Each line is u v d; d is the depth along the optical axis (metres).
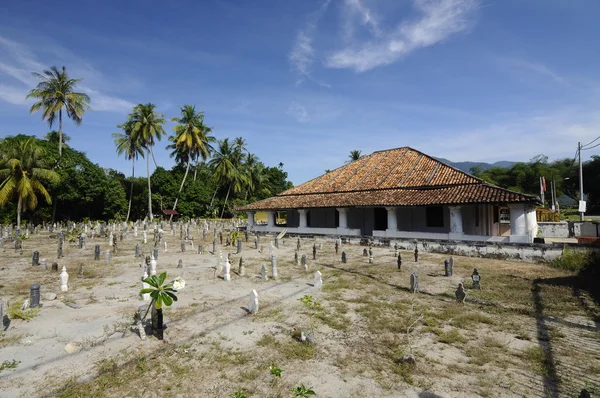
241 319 8.02
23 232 29.52
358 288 10.74
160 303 6.48
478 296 9.52
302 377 5.39
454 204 18.39
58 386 5.14
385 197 22.06
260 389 5.07
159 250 20.28
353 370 5.59
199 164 62.44
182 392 5.02
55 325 7.58
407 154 28.36
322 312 8.45
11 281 12.01
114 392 5.00
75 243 23.55
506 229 24.72
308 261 16.00
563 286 10.20
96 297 9.94
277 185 78.50
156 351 6.32
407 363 5.68
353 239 22.14
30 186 31.11
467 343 6.53
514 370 5.48
